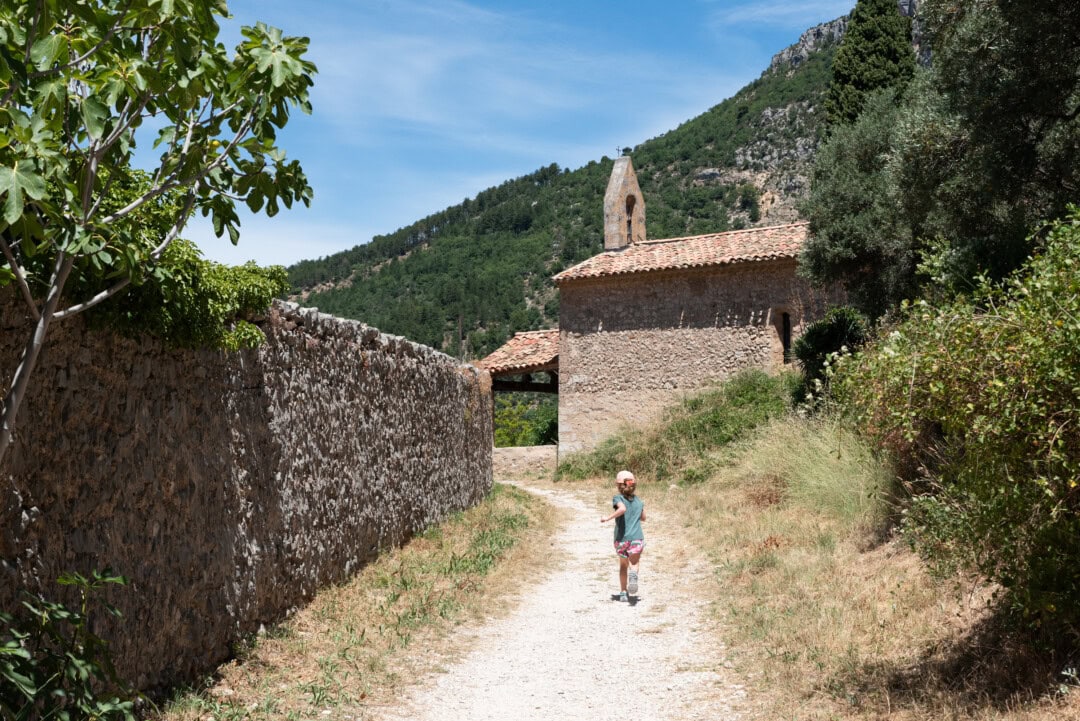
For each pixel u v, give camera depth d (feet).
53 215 12.34
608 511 59.93
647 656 24.29
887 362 17.01
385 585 30.86
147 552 18.16
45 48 12.55
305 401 27.94
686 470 67.21
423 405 43.04
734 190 366.63
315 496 28.43
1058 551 15.88
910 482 28.94
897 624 22.02
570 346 89.61
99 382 16.80
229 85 15.42
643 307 86.07
